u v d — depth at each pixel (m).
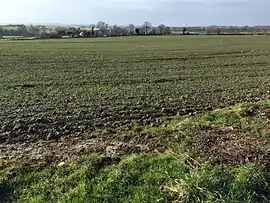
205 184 6.41
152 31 124.06
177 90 18.12
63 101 15.06
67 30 114.81
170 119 12.23
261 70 27.72
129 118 12.36
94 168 7.37
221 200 6.13
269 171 6.90
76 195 6.60
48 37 102.94
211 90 18.25
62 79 22.25
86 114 12.74
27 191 6.81
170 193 6.51
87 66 30.16
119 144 8.96
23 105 14.22
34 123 11.53
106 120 12.04
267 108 12.19
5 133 10.49
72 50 49.16
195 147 8.18
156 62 33.62
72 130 10.91
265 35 106.00
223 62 33.53
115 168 7.34
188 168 7.13
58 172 7.36
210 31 139.12
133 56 39.81
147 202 6.35
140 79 22.36
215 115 11.85
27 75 24.16
